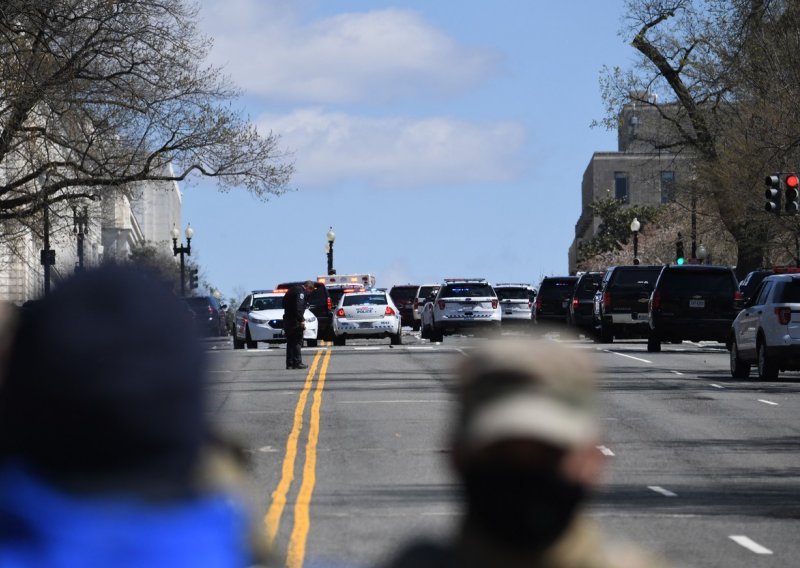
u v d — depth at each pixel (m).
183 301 7.29
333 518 36.84
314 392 77.00
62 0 117.94
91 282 6.91
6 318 6.87
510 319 180.50
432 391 76.88
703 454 51.31
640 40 175.62
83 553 6.47
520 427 7.09
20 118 120.62
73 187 139.00
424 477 45.12
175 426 6.75
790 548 32.69
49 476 6.66
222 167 132.38
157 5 123.75
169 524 6.60
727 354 112.69
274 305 150.75
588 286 149.00
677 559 31.17
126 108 125.81
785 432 58.31
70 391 6.63
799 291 82.69
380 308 145.75
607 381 83.62
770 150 156.00
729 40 164.62
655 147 184.62
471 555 7.26
